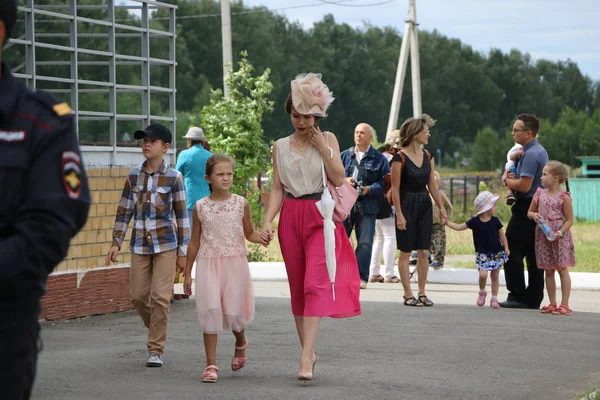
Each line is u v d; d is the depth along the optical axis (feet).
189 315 47.11
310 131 31.65
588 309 52.44
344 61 410.11
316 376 32.19
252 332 41.86
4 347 13.99
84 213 14.23
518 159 51.85
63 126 14.20
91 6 48.55
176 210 35.50
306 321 31.04
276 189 32.30
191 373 32.81
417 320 45.62
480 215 51.52
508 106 477.36
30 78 44.50
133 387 30.22
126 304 48.42
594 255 84.99
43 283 14.24
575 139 351.25
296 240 31.83
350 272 31.53
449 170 422.41
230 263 31.96
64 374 32.30
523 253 51.13
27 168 14.02
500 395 29.76
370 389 30.07
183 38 324.80
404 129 51.08
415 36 152.76
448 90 458.50
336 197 31.65
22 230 13.71
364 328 42.96
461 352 37.19
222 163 32.07
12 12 14.51
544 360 36.01
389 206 60.39
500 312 49.26
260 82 91.04
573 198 159.84
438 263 65.26
